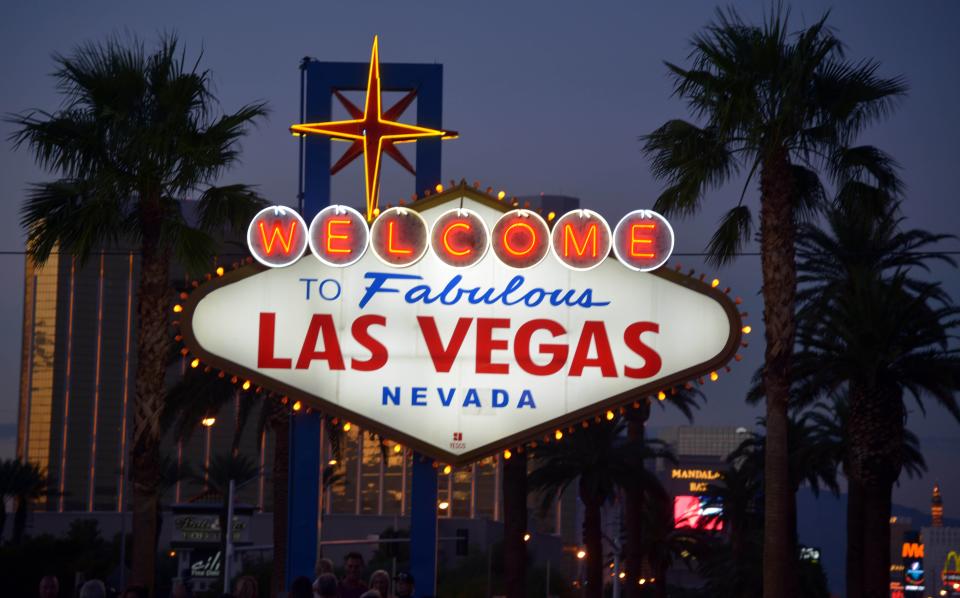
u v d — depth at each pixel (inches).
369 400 1038.4
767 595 1040.2
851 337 1520.7
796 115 1050.7
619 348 1037.8
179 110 1092.5
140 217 1088.2
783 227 1062.4
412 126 1071.0
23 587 2237.9
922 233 1716.3
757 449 3265.3
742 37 1080.2
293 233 1043.3
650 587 4323.3
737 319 1032.2
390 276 1050.7
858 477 1560.0
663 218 1040.8
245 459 4106.8
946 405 1574.8
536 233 1047.6
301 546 1056.2
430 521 1043.9
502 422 1036.5
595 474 2418.8
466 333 1043.3
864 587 1557.6
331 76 1106.7
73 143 1076.5
